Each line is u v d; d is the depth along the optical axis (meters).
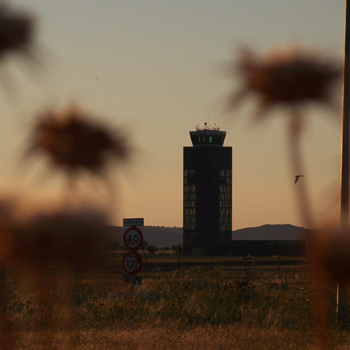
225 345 44.62
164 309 62.31
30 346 34.84
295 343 43.69
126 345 43.91
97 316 55.38
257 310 61.03
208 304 64.19
